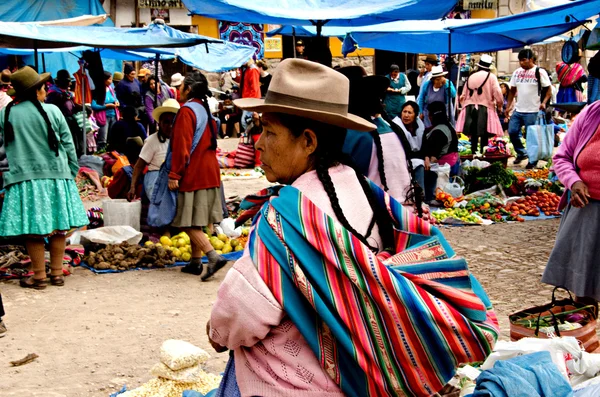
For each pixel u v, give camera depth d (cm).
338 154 222
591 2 804
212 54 1481
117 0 2286
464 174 1154
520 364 280
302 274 196
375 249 220
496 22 952
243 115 1555
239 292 197
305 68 212
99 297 622
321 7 727
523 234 900
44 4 1656
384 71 2505
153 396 379
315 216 200
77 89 1435
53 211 635
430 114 1084
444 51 1252
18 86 617
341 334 195
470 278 222
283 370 203
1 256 716
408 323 195
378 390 199
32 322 555
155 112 779
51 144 623
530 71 1402
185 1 738
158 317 568
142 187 830
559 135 1634
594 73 463
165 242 775
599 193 429
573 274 439
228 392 221
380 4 728
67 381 445
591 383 318
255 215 216
